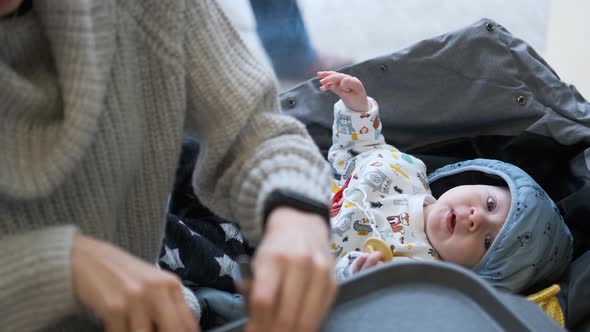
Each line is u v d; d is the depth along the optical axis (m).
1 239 0.48
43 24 0.51
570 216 1.26
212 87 0.58
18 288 0.42
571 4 1.99
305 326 0.39
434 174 1.43
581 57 1.88
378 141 1.41
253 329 0.39
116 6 0.56
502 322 0.48
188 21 0.58
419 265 0.52
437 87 1.39
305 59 2.03
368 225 1.27
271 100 0.60
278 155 0.53
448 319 0.49
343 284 0.50
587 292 1.05
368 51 2.07
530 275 1.16
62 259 0.43
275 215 0.47
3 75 0.47
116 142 0.56
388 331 0.47
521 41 1.41
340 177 1.45
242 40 0.63
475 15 2.21
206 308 1.12
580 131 1.26
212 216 1.30
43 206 0.54
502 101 1.34
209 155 0.57
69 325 0.60
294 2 2.15
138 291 0.40
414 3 2.25
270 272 0.39
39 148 0.50
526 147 1.33
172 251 1.16
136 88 0.58
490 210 1.27
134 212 0.64
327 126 1.47
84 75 0.49
